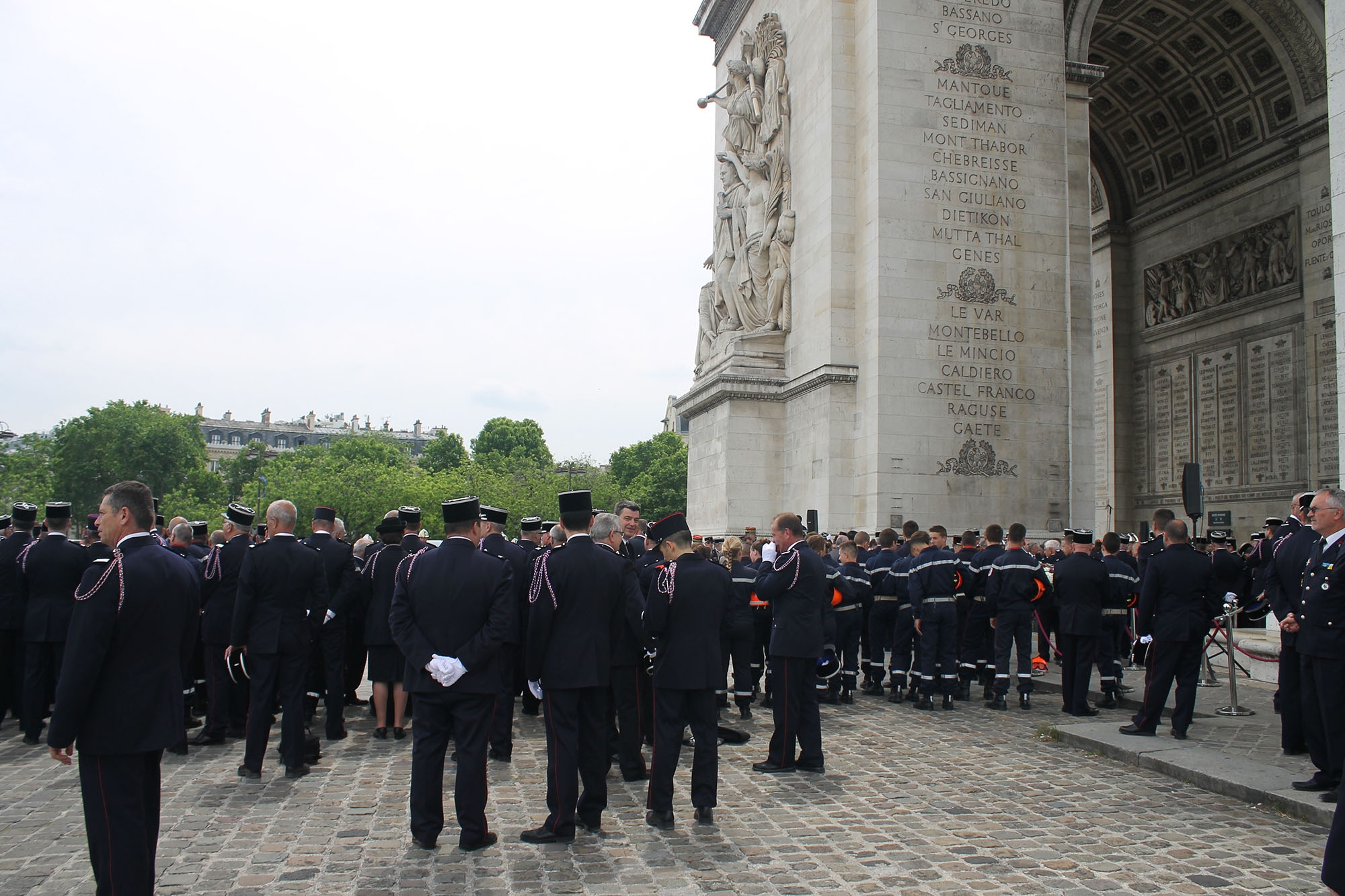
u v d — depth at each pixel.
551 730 8.79
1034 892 7.37
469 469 90.56
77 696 6.20
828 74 29.03
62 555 13.46
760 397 31.67
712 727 9.40
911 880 7.63
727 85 35.69
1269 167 34.72
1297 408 33.19
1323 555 9.69
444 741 8.52
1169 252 39.75
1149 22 35.59
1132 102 39.25
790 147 32.41
